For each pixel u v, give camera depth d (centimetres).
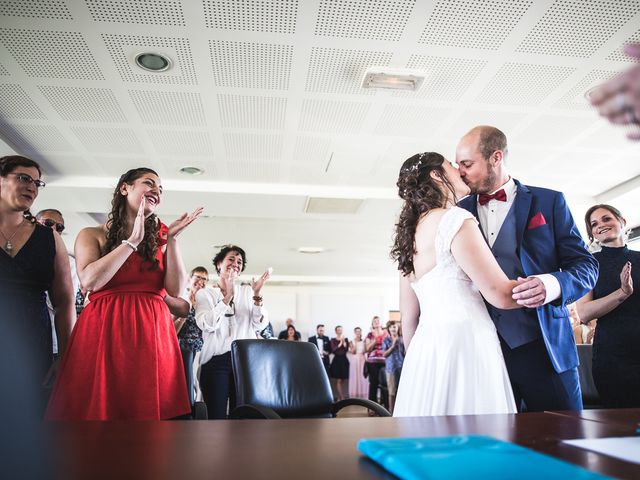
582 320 238
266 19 284
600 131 428
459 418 89
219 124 417
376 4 273
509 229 177
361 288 1575
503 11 280
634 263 232
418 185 152
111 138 441
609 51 318
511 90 364
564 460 55
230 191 553
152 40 304
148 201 191
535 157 485
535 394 161
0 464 55
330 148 463
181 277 195
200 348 301
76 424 82
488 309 169
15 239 179
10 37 300
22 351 169
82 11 277
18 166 180
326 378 223
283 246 959
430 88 362
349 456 60
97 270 167
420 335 142
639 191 543
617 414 91
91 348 168
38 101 377
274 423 84
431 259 141
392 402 748
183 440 69
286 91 365
